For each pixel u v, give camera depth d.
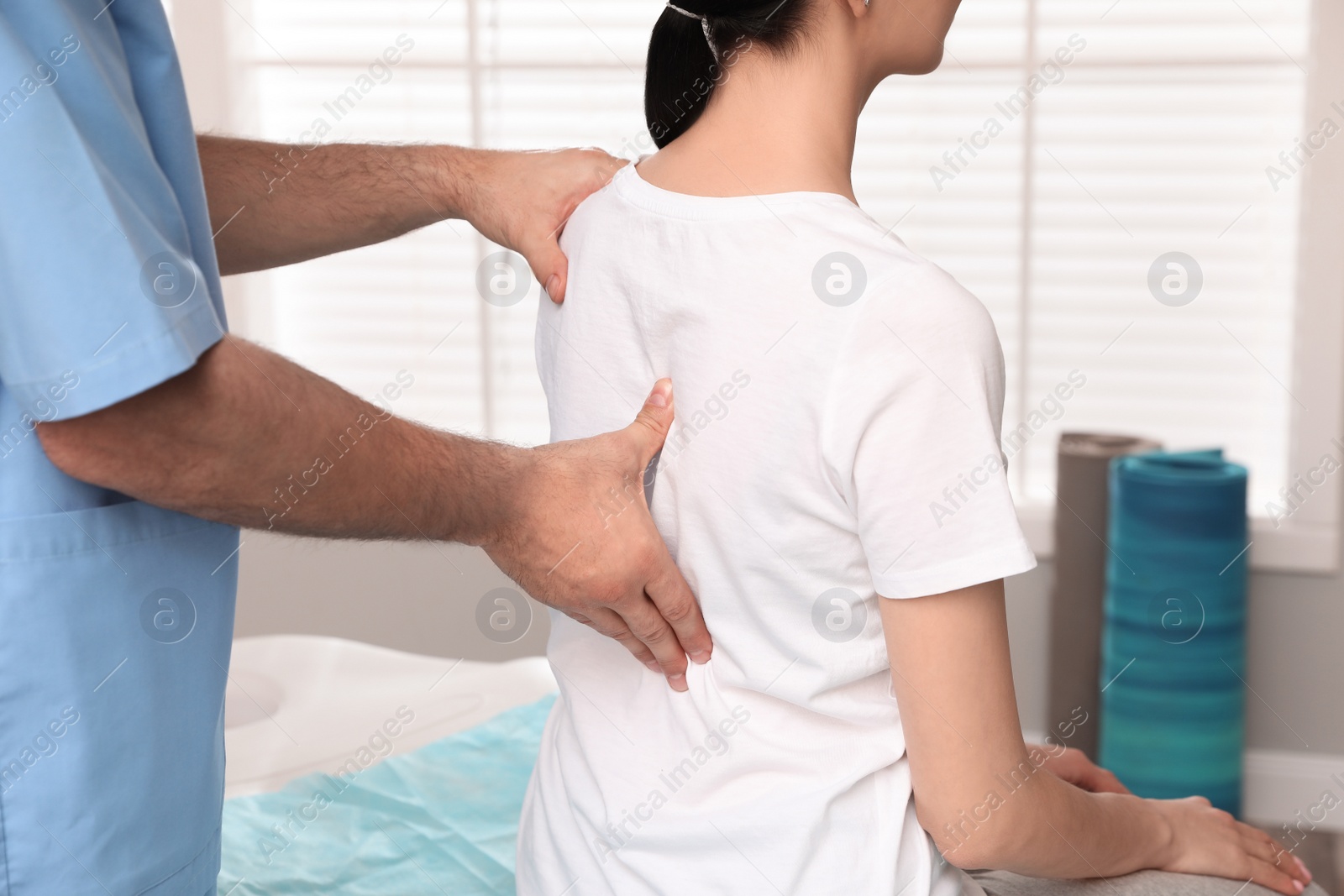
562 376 0.76
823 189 0.66
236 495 0.58
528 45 2.39
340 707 1.47
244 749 1.37
